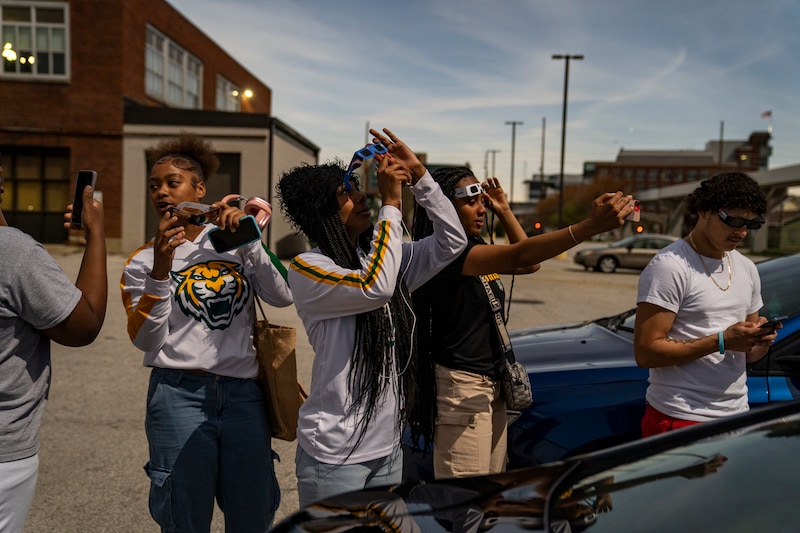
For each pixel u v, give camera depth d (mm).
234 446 2314
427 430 2473
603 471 1649
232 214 2160
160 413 2262
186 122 19938
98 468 3979
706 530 1361
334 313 1944
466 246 2342
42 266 1784
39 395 1857
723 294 2383
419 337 2459
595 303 12227
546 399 2988
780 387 2699
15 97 19844
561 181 33875
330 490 1956
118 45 19797
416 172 2111
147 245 2412
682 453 1648
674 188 49938
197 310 2254
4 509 1783
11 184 20438
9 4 19547
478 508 1593
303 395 2465
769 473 1490
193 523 2285
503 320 2568
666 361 2346
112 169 20078
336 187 2051
